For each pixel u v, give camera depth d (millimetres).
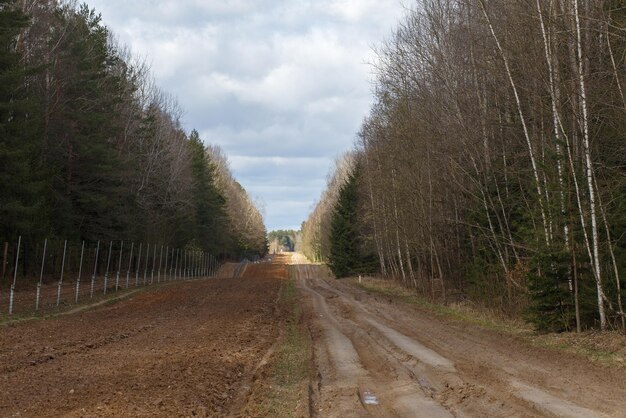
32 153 35844
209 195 86875
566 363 12461
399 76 32406
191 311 25469
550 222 17484
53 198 40344
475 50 25328
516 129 23719
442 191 30281
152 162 56094
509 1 21734
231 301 31031
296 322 22625
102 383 10227
